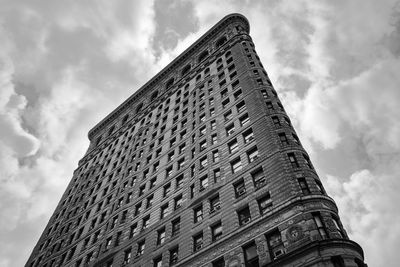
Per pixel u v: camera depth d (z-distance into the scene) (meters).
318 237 25.50
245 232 30.38
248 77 52.72
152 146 61.31
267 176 33.84
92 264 45.31
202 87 63.59
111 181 62.91
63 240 58.09
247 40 67.50
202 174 42.19
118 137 80.00
